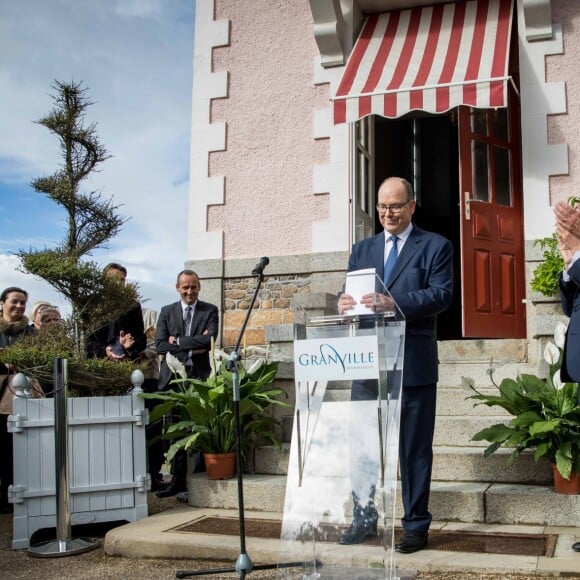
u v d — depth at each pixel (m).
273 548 3.89
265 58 7.28
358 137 7.16
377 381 3.29
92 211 5.49
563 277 3.52
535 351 5.84
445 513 4.37
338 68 7.04
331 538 3.28
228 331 7.11
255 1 7.37
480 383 5.80
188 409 5.12
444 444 5.05
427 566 3.58
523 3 6.42
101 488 4.88
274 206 7.11
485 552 3.72
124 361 5.51
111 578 3.79
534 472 4.55
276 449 5.21
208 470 5.09
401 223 4.02
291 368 5.51
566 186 6.37
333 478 3.32
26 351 4.72
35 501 4.71
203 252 7.23
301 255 6.95
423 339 3.90
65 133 5.52
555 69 6.49
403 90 6.17
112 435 4.97
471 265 7.02
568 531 4.06
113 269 6.64
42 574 3.95
